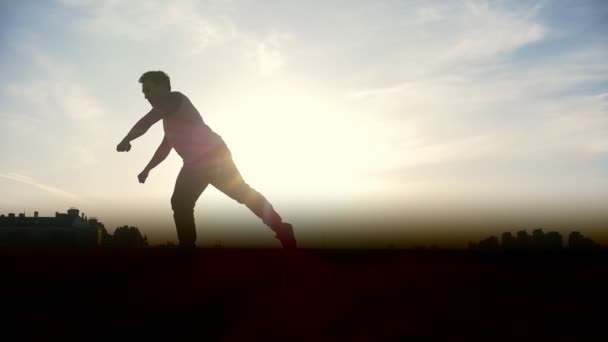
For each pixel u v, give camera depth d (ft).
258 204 13.08
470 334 6.63
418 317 7.56
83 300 8.71
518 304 8.62
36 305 8.30
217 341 6.26
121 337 6.41
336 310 8.07
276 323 7.14
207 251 16.61
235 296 8.98
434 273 13.09
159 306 8.18
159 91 12.42
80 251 18.11
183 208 12.73
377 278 11.86
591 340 6.33
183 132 12.53
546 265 14.65
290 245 13.47
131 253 17.02
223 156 12.69
